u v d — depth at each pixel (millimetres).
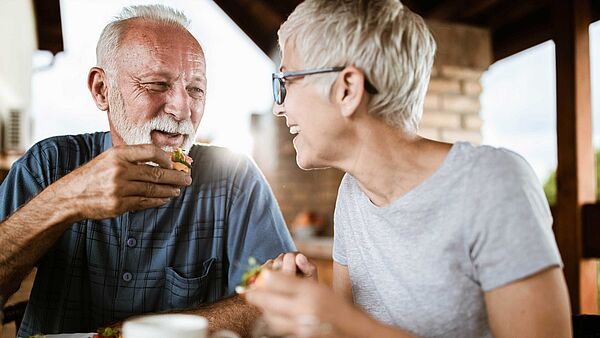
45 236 1280
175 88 1535
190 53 1562
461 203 1021
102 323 1563
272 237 1642
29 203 1271
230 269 1622
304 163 1144
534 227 954
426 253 1062
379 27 1036
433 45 1158
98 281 1555
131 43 1520
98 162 1221
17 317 1665
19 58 5703
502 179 992
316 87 1062
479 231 991
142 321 861
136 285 1569
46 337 1164
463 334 1056
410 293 1092
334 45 1037
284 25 1114
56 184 1259
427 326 1074
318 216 5258
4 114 4977
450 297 1046
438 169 1057
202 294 1592
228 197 1673
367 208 1171
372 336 809
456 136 3875
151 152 1222
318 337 775
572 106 3084
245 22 5172
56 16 6598
